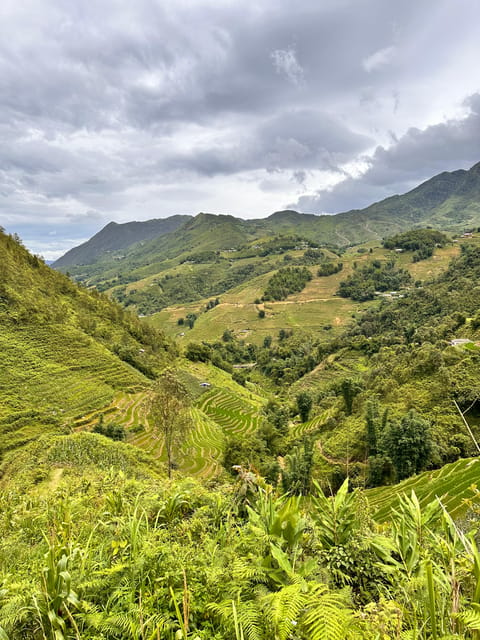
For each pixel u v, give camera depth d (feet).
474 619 5.88
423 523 10.62
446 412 133.49
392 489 102.12
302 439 169.48
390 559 10.19
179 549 11.09
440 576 8.13
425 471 108.58
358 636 6.32
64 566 8.72
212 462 140.26
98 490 28.32
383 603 7.36
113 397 166.71
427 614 7.29
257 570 8.87
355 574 10.71
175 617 7.97
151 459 97.14
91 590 9.18
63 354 186.60
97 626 7.37
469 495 66.13
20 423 124.98
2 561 14.62
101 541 13.50
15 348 174.29
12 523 21.98
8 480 75.56
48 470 72.69
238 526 13.96
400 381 170.91
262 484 15.49
